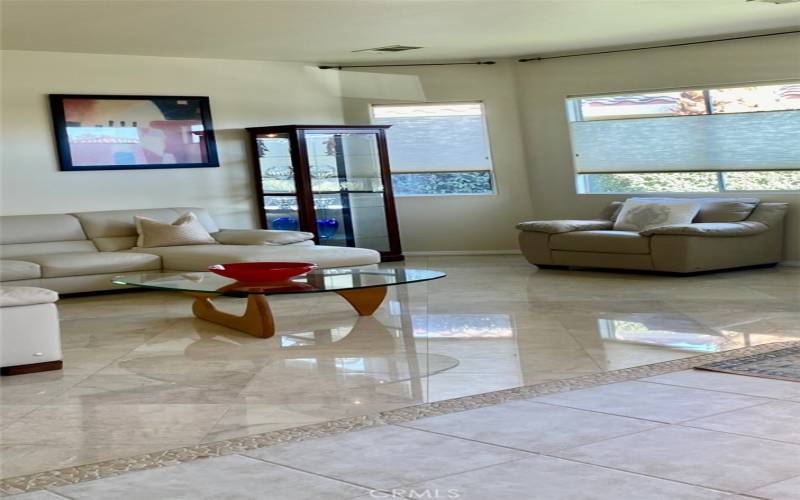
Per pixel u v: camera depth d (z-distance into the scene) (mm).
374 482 3090
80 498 3115
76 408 4496
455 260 10742
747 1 6820
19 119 9172
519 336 5746
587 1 6613
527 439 3486
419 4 6543
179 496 3070
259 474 3264
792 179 9000
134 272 8750
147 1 6223
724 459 3100
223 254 8242
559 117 10555
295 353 5582
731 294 6973
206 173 10266
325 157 10508
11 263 8219
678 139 9742
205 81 10211
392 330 6211
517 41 8969
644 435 3436
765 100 9000
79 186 9508
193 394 4656
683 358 4832
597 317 6266
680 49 9398
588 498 2803
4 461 3662
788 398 3871
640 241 8289
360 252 8320
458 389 4453
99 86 9586
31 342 5375
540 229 9203
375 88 11109
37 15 6781
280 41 8602
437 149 11297
